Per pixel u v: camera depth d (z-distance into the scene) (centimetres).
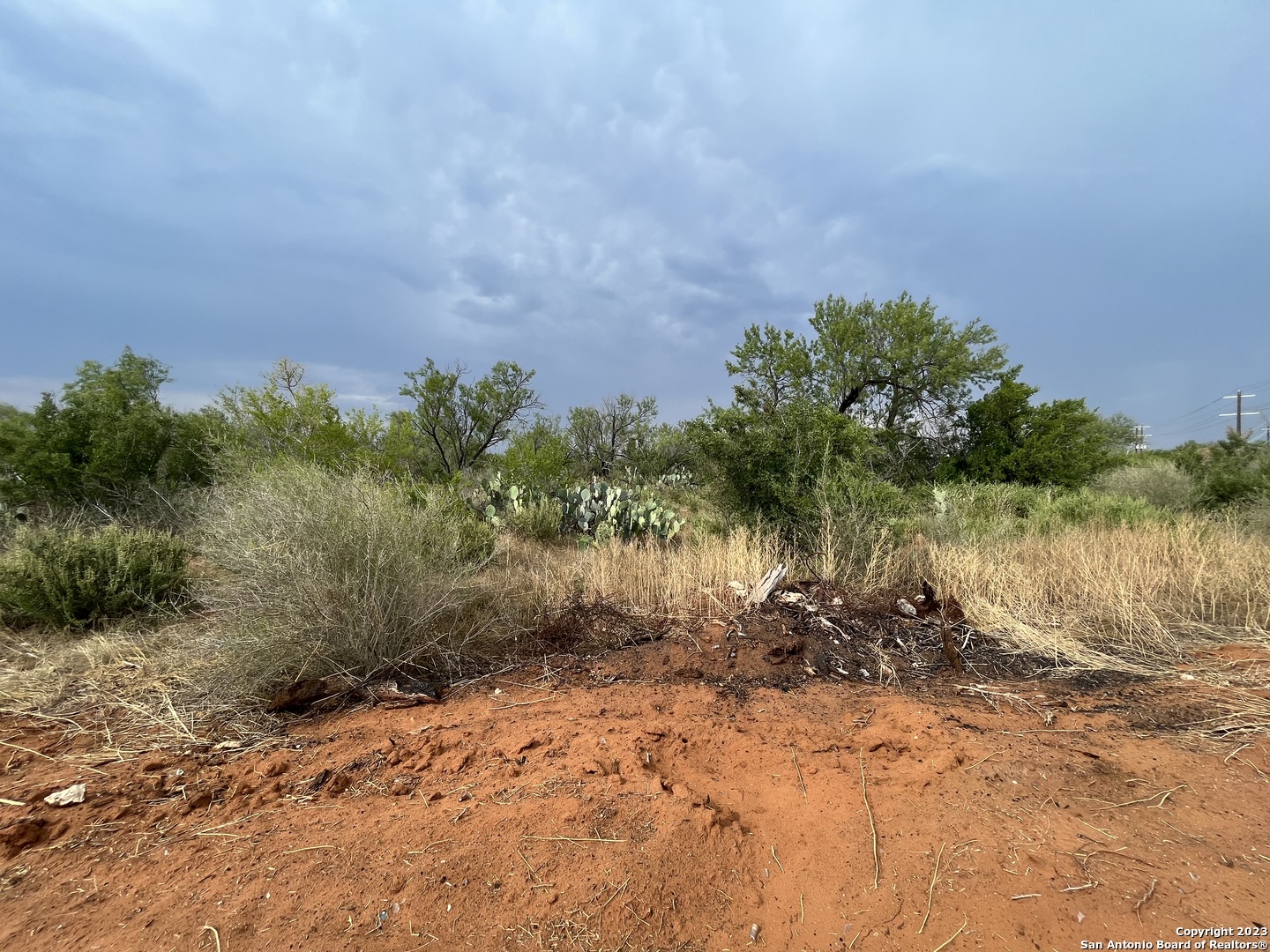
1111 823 228
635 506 1026
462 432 1617
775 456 760
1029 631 478
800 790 261
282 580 377
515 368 1648
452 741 306
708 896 198
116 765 284
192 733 317
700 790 261
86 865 211
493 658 442
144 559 509
